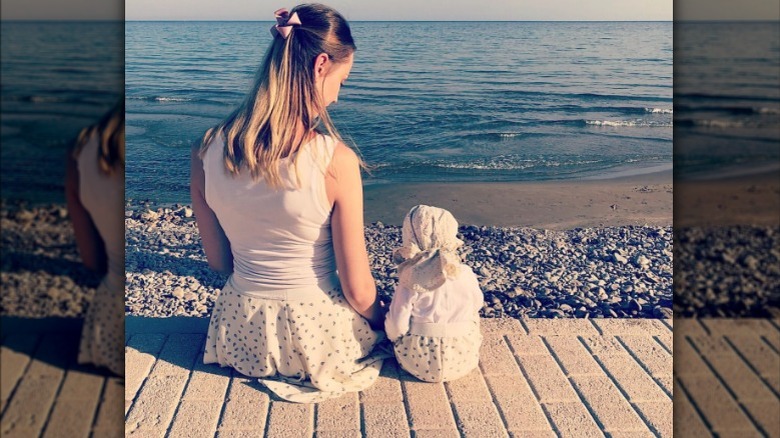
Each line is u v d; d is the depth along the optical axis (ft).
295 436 9.25
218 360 11.00
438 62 104.32
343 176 9.85
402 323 10.43
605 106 69.00
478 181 34.91
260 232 9.99
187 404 9.98
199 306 15.25
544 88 80.43
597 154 44.83
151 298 15.65
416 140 50.24
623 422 9.61
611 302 15.44
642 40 142.00
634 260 18.85
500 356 11.45
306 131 9.72
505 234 21.81
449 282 10.48
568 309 14.98
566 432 9.37
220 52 119.03
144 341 11.85
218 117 58.49
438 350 10.40
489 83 84.23
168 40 140.77
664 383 10.64
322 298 10.36
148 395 10.18
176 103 67.82
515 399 10.18
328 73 9.94
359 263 10.28
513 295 15.81
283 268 10.21
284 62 9.68
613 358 11.41
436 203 29.25
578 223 25.44
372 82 83.66
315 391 10.32
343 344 10.52
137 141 45.24
